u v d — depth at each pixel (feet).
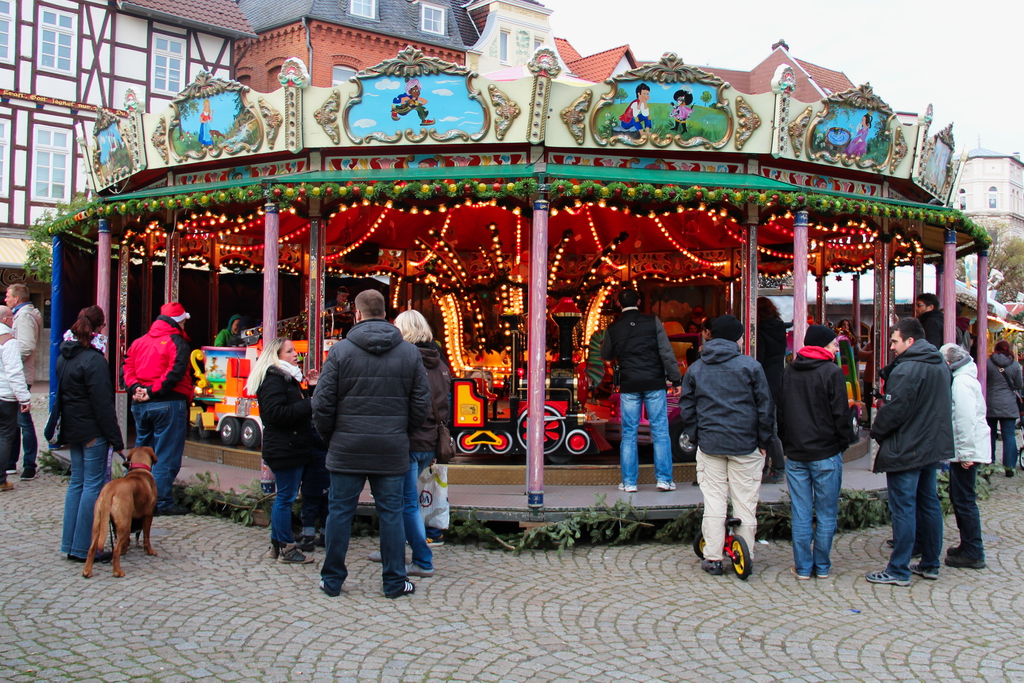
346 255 39.63
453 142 22.21
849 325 42.60
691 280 44.55
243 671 12.66
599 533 20.27
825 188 25.76
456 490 22.79
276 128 22.99
